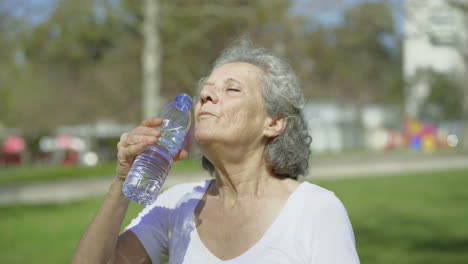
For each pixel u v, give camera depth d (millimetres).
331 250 2014
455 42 18875
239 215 2244
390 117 45250
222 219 2277
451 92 43125
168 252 2461
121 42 34438
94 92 39562
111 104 40344
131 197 2117
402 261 6359
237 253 2168
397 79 42844
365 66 40219
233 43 2498
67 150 32031
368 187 13992
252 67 2318
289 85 2316
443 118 44531
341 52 37469
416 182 15195
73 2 26828
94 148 33250
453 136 38344
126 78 38406
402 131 39469
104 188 14938
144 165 2139
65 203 12039
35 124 39844
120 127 41375
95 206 11352
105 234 2182
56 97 39062
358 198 11898
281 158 2305
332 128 42719
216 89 2281
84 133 36156
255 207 2242
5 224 9203
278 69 2332
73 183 16125
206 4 27438
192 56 33125
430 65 42156
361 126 44188
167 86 34125
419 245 7242
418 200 11531
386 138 39688
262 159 2311
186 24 30703
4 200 12953
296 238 2096
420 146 38125
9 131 38562
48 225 9102
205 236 2268
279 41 32812
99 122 42750
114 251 2240
